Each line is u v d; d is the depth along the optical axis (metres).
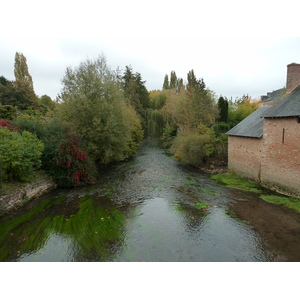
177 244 7.80
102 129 19.95
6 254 7.09
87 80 20.42
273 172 13.48
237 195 12.78
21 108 35.09
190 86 30.42
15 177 11.95
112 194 12.98
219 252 7.30
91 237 8.23
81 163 14.79
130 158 26.08
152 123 46.00
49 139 14.68
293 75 14.40
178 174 18.06
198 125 25.44
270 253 7.23
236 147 17.61
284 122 12.48
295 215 10.04
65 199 12.09
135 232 8.63
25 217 9.75
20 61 43.16
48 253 7.18
